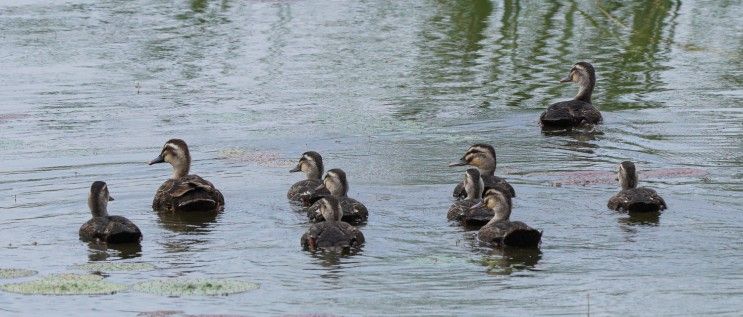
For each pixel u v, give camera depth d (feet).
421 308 58.70
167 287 62.18
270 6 167.02
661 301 59.41
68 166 90.94
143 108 110.93
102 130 102.58
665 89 117.80
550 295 60.59
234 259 67.41
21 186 85.10
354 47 138.82
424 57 133.28
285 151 95.61
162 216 77.20
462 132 101.35
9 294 61.41
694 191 81.41
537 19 154.40
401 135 100.37
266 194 82.58
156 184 86.22
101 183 74.49
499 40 142.00
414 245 69.82
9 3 169.17
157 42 142.20
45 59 132.36
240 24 153.79
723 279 62.75
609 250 68.03
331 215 72.02
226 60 132.46
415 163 90.94
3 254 68.90
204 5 167.84
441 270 64.95
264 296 60.75
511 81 121.49
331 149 95.76
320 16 159.22
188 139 99.50
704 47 137.49
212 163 91.91
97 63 130.72
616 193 79.66
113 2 170.19
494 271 64.64
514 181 85.05
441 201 79.82
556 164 90.48
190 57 134.10
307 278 63.72
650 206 75.46
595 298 59.98
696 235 70.69
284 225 74.59
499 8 161.89
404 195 81.41
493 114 107.96
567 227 72.90
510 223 69.92
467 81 121.60
